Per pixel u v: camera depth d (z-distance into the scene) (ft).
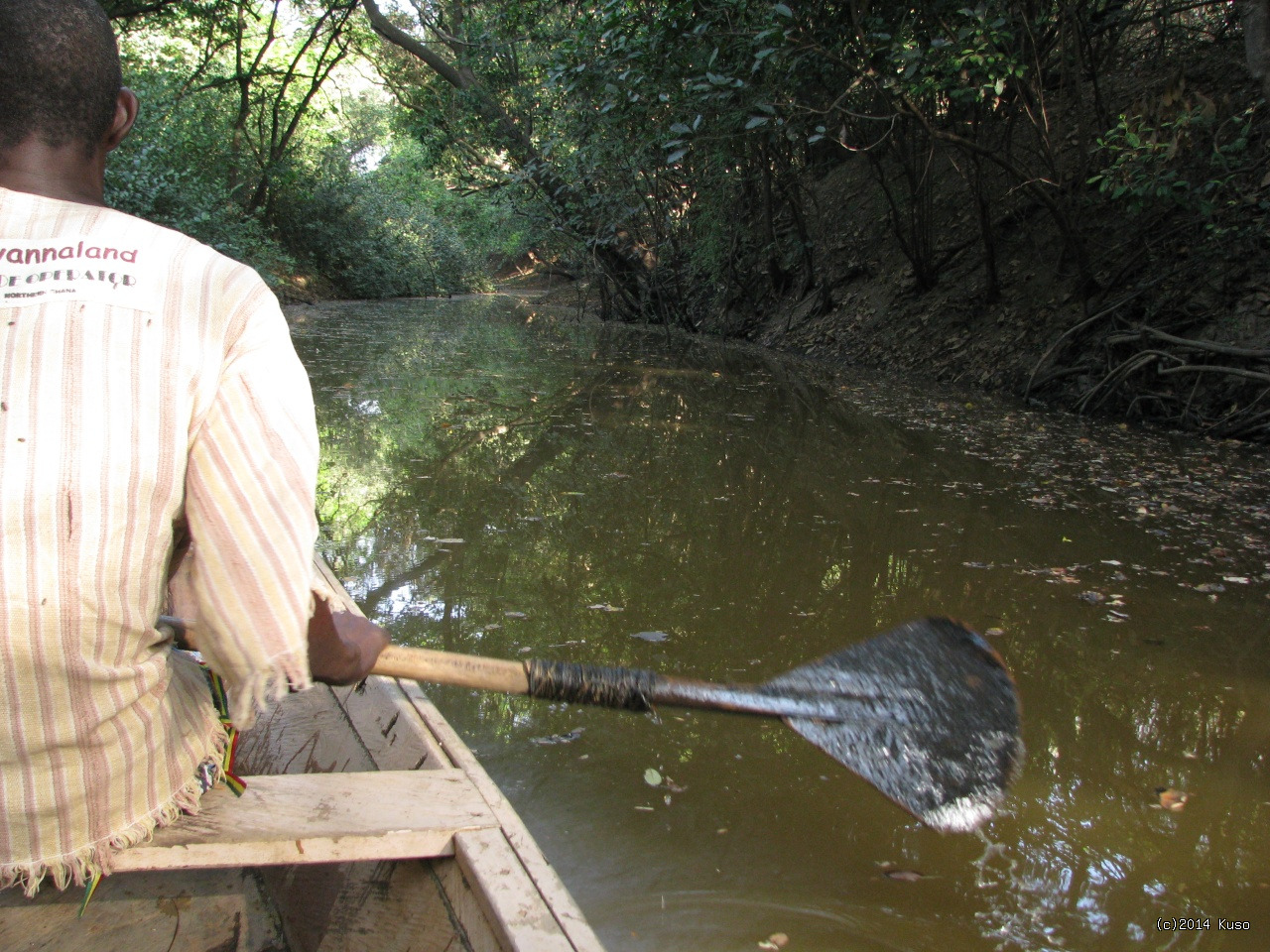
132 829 4.79
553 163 52.54
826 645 12.04
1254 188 28.32
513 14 47.19
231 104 64.44
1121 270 31.35
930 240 39.17
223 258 4.62
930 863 8.02
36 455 4.05
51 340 4.13
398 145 100.37
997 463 21.90
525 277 120.16
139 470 4.15
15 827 4.45
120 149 42.01
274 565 4.00
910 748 6.56
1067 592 14.01
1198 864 8.13
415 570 14.53
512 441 23.32
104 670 4.33
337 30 59.57
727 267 49.60
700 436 24.22
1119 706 10.82
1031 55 30.71
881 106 35.09
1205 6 34.35
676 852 8.02
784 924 7.24
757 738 10.00
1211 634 12.73
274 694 4.01
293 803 5.57
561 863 7.84
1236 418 25.94
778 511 17.76
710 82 28.89
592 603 13.28
